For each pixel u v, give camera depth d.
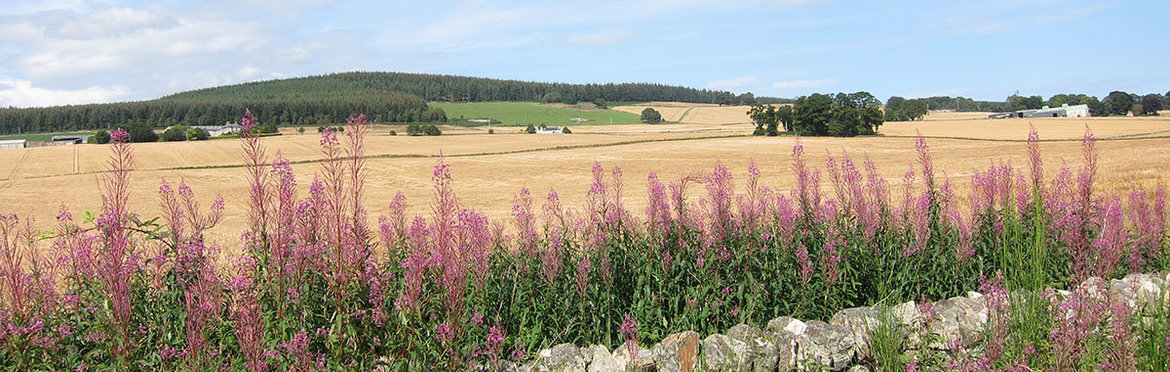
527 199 7.72
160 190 6.07
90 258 5.28
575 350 5.54
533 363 5.42
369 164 71.00
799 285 6.89
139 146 91.12
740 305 6.61
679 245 7.02
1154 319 5.05
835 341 5.70
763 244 7.20
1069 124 108.69
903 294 7.46
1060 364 4.62
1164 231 8.85
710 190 7.54
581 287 6.20
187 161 75.75
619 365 5.41
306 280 5.14
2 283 5.00
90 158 75.88
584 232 7.62
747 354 5.39
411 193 48.97
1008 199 8.76
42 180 60.28
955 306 6.12
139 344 4.87
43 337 4.60
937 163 52.72
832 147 80.44
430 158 77.44
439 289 5.06
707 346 5.52
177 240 5.91
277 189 5.19
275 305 4.98
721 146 86.12
